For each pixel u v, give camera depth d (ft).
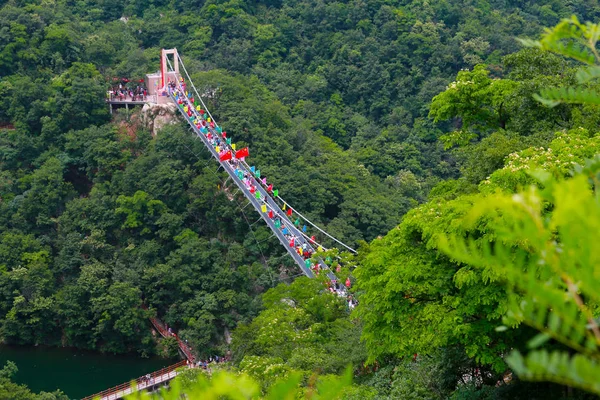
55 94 245.65
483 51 324.60
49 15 287.28
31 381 176.86
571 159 59.31
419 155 279.28
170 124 242.78
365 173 249.96
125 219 217.77
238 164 216.74
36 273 198.39
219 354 185.37
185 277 199.31
